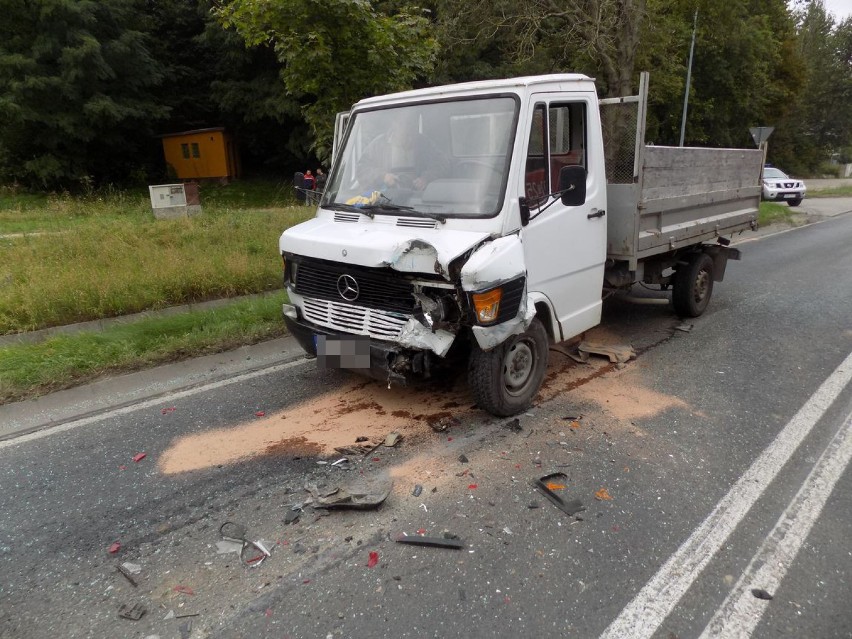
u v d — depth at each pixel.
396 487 3.74
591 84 4.90
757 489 3.68
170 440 4.42
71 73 21.33
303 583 2.94
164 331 6.39
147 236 10.45
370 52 8.24
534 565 3.04
